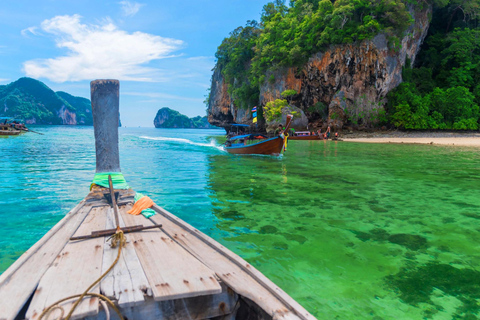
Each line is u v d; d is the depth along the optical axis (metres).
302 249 4.31
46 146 23.14
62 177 9.83
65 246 2.97
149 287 2.20
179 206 6.48
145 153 18.66
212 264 2.65
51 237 3.19
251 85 56.88
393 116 44.16
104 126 5.64
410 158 16.52
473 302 3.04
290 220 5.58
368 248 4.36
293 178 9.99
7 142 26.53
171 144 27.86
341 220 5.60
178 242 3.13
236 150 18.47
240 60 60.81
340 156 17.69
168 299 2.09
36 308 1.92
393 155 18.27
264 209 6.30
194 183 9.02
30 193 7.53
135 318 2.09
